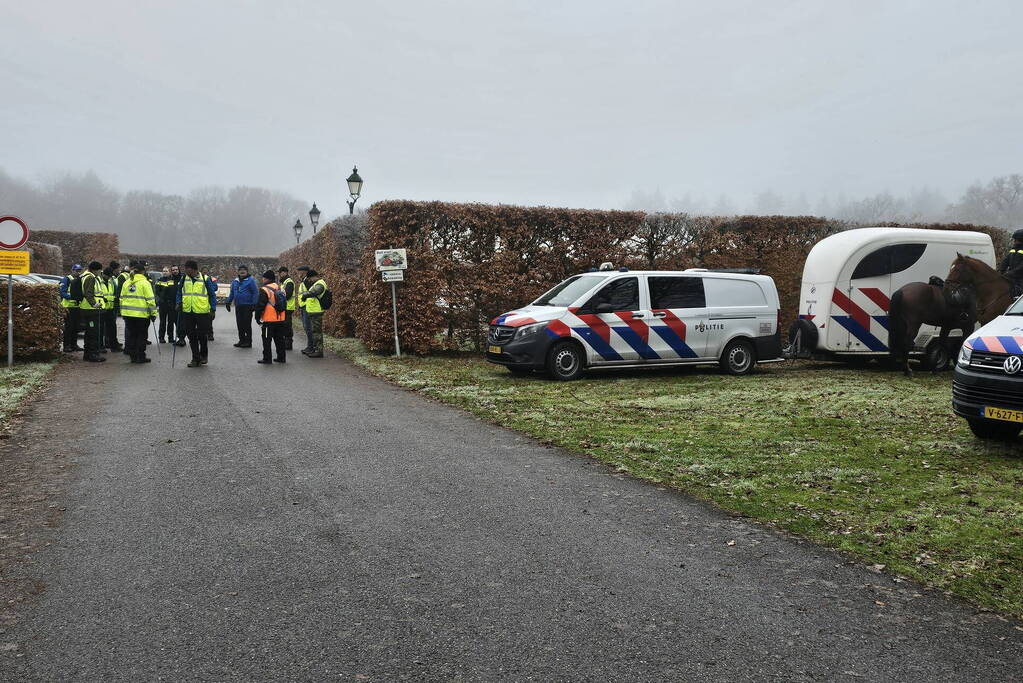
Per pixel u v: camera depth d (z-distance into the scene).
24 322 14.35
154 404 9.92
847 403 10.35
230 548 4.73
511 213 16.80
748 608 3.93
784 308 18.45
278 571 4.37
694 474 6.56
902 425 8.74
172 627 3.67
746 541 4.93
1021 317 7.71
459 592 4.10
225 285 44.22
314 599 4.00
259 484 6.16
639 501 5.79
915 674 3.29
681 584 4.23
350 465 6.83
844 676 3.26
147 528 5.08
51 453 7.15
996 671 3.32
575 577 4.31
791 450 7.46
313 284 16.39
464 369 14.18
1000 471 6.65
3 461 6.84
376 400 10.65
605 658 3.40
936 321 13.30
